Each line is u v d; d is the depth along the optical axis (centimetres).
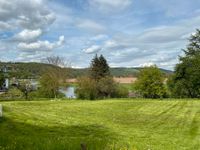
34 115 3616
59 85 10750
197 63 10512
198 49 11294
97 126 3222
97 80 10812
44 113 4078
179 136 2919
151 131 3198
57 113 4366
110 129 3095
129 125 3616
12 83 11288
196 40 11362
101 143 1844
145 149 1981
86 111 5066
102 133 2797
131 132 3008
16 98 9162
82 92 9612
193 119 4341
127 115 4694
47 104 6369
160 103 7081
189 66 10612
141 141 2444
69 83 11044
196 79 10456
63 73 10975
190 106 6381
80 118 3909
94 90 9662
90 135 2623
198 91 10619
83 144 1359
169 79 10850
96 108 5684
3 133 2255
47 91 10306
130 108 5884
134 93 10631
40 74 11300
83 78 9888
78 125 3152
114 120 4016
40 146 1684
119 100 8200
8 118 3009
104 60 12812
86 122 3481
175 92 10744
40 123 2981
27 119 3141
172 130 3325
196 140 2700
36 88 10644
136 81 10525
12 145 1727
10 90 10806
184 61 10625
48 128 2767
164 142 2497
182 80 10612
